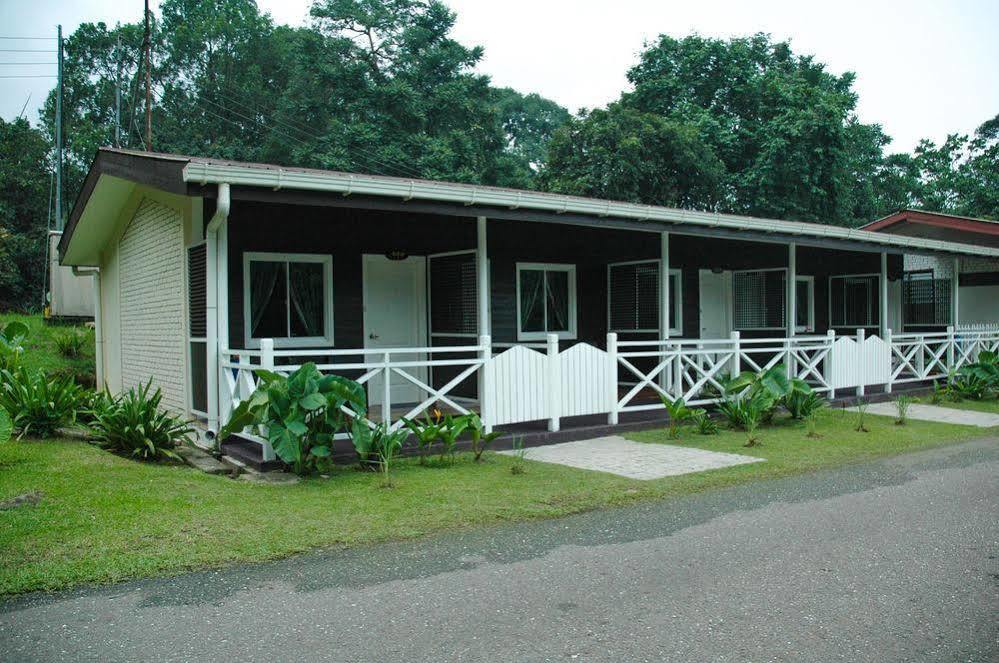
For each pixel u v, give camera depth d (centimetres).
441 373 1029
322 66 3175
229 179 682
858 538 515
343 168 2791
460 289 993
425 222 1009
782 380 971
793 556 476
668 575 441
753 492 645
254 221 893
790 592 416
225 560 452
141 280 1102
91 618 371
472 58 3456
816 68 3344
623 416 988
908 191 3784
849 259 1546
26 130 3591
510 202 840
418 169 2894
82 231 1224
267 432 681
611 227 959
